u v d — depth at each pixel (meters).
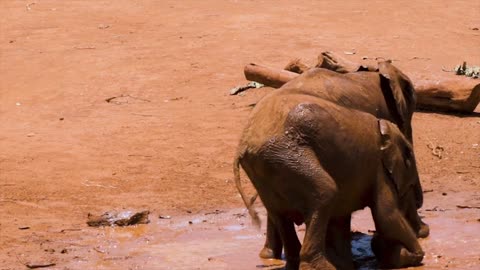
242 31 43.44
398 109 18.00
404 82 18.81
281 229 16.70
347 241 16.86
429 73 35.59
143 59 38.97
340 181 15.87
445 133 28.19
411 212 18.47
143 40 42.62
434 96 29.98
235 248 19.00
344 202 16.27
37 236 20.45
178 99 33.81
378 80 18.20
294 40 41.53
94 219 21.23
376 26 44.75
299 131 15.48
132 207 22.75
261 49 39.94
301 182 15.48
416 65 37.19
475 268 16.88
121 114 32.12
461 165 25.62
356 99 17.36
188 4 51.00
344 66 22.11
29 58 40.09
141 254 18.83
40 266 18.11
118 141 28.80
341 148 15.73
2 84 36.75
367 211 21.83
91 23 46.56
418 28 44.56
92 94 34.78
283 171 15.53
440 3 50.97
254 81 31.06
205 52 39.78
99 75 36.97
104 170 25.95
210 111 31.97
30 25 46.66
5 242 20.02
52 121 31.70
